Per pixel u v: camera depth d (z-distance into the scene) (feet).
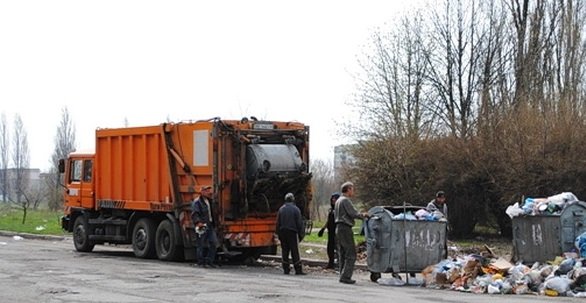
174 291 44.06
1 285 46.73
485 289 46.91
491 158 88.12
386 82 105.81
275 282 49.88
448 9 110.42
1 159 254.88
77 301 39.88
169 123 65.00
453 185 91.15
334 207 55.72
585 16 104.27
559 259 51.03
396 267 50.31
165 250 65.72
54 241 94.94
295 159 62.90
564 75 103.35
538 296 45.16
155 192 66.59
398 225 50.60
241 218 61.16
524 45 107.04
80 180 76.43
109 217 73.46
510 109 92.32
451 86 110.01
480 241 88.38
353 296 42.27
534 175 82.99
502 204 88.63
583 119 83.10
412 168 94.48
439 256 51.88
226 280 50.65
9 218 129.80
